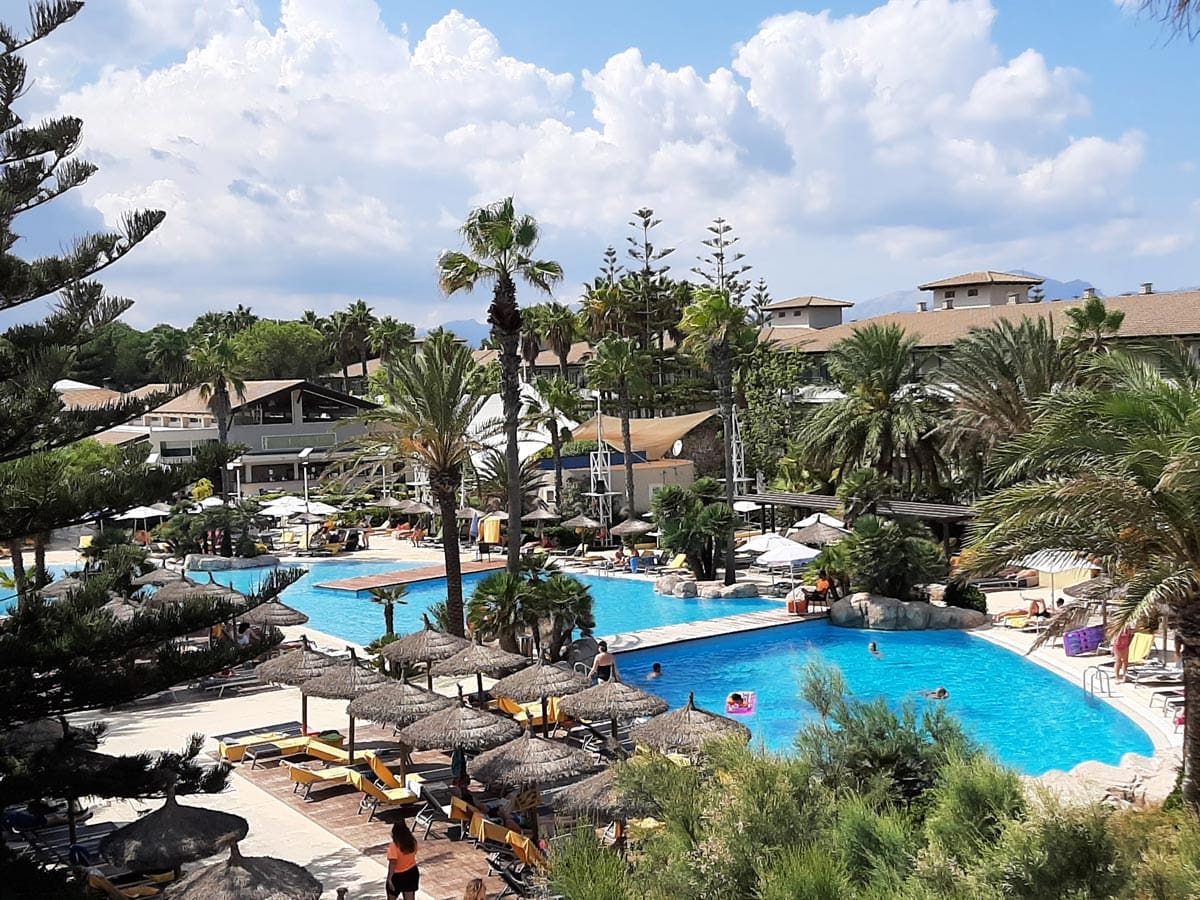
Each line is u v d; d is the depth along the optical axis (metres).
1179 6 6.72
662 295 78.88
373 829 16.28
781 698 25.31
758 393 59.81
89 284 15.33
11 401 13.43
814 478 50.28
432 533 61.53
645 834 9.73
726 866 7.93
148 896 13.72
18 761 12.92
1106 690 23.62
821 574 35.41
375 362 120.12
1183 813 12.40
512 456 30.77
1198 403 14.66
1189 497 14.17
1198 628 14.73
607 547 52.19
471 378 30.66
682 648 30.84
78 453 37.88
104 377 109.50
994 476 39.19
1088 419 15.59
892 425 42.78
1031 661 27.52
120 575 14.80
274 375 104.62
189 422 82.38
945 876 7.31
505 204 30.75
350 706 18.31
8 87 15.11
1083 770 17.00
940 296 76.31
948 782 8.69
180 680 13.91
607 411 71.50
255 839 15.92
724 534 40.28
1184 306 51.62
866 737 11.41
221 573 50.44
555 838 9.36
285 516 61.06
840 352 45.00
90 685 13.29
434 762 19.58
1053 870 6.95
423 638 21.50
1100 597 16.22
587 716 17.67
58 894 12.35
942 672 27.02
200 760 20.02
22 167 15.22
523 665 21.30
